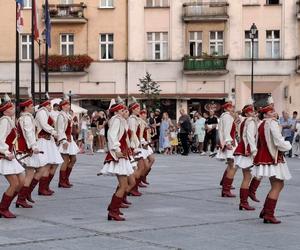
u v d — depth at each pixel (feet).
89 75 148.56
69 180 58.95
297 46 142.92
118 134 36.27
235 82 144.97
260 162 35.27
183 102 146.10
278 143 34.65
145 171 51.70
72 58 147.02
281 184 35.94
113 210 36.58
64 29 148.66
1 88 148.87
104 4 148.56
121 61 147.84
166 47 147.95
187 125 100.78
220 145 47.67
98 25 148.46
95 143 109.60
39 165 41.45
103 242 30.07
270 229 33.83
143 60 147.33
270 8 143.64
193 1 145.89
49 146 46.47
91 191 50.57
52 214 38.78
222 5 144.25
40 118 45.78
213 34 146.51
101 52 148.66
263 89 144.56
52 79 148.77
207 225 34.96
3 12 149.48
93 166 76.02
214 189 52.24
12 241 30.22
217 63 143.84
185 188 52.85
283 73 143.64
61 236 31.55
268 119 35.42
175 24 146.61
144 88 137.59
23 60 149.89
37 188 52.08
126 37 148.05
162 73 147.02
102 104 148.87
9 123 36.83
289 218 37.63
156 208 41.50
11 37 149.28
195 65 144.56
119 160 36.11
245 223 35.73
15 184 37.19
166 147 103.35
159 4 147.64
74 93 148.46
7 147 36.60
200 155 100.01
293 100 143.33
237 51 145.07
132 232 32.71
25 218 37.22
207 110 110.93
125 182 36.63
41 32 145.59
